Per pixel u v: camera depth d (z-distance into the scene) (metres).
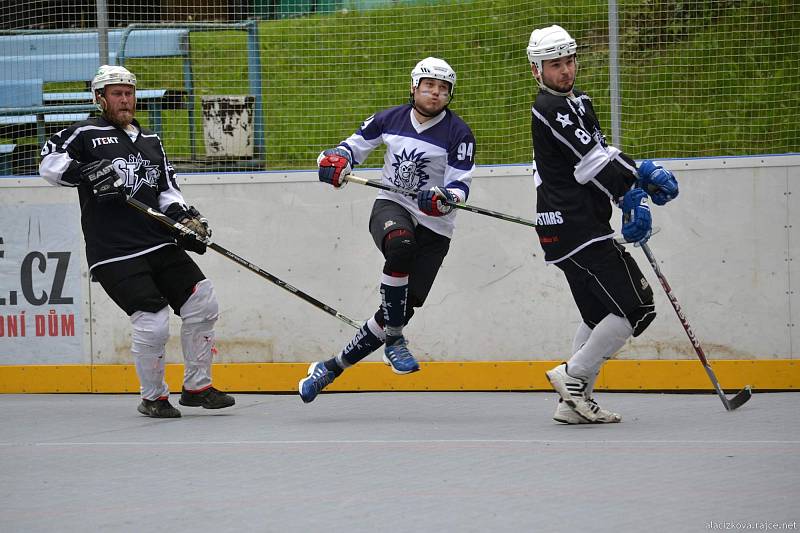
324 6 29.72
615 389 23.42
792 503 13.16
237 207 24.52
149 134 21.44
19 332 25.23
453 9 30.02
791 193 22.70
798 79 27.80
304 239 24.31
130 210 20.88
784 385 22.80
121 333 24.95
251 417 21.17
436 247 20.53
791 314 22.80
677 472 15.03
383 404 22.36
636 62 27.61
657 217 23.14
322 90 29.44
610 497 13.72
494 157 29.22
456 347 23.91
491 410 21.31
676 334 23.16
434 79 19.83
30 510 13.81
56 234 24.98
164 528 12.78
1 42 27.45
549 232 18.66
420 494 14.16
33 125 27.36
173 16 27.48
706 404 21.34
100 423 20.80
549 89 18.48
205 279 21.50
